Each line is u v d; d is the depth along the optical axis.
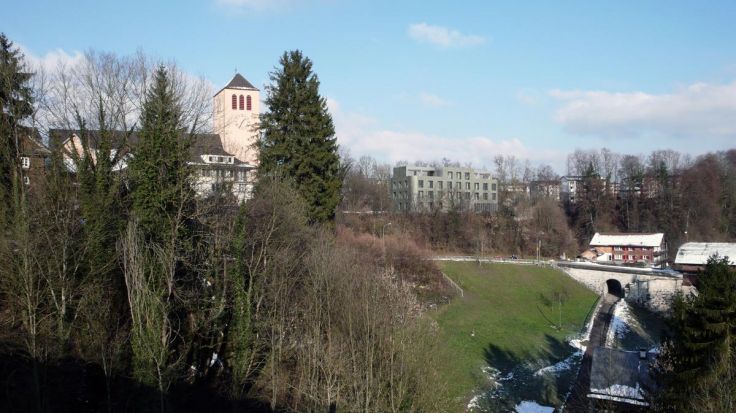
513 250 120.56
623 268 98.44
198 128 50.84
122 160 45.56
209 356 41.69
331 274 42.50
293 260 45.84
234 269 41.09
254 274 41.62
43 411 29.95
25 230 31.19
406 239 86.12
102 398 33.41
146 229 37.25
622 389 45.38
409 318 40.22
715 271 37.25
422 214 119.44
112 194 37.81
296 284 46.03
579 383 55.88
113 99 48.88
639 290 92.94
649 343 71.88
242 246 41.66
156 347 32.69
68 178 38.66
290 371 42.12
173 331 36.84
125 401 32.91
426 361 37.62
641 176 140.75
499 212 129.38
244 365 39.25
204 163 50.19
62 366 31.28
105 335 33.75
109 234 36.38
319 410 36.47
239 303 40.06
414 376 36.31
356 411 34.44
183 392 37.78
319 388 37.62
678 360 37.06
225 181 50.12
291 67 56.44
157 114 41.31
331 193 58.19
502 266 101.50
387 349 36.91
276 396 38.88
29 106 41.53
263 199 48.19
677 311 38.97
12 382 30.19
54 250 33.28
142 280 32.97
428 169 159.88
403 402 35.09
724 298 35.00
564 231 125.81
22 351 30.72
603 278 99.12
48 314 32.47
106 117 48.72
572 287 97.31
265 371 41.44
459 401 46.06
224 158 68.94
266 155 55.75
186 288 40.75
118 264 36.66
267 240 43.81
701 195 129.50
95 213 36.16
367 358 36.03
